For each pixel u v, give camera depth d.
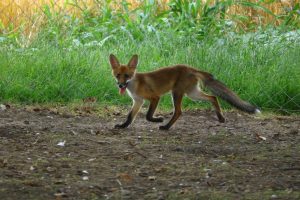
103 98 14.63
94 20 19.98
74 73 15.08
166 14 20.20
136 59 11.54
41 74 14.97
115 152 9.71
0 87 14.42
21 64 15.20
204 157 9.56
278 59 15.72
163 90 11.68
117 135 11.09
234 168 8.88
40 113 13.06
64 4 20.38
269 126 12.35
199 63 15.38
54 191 7.62
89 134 11.11
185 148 10.12
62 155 9.45
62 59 15.41
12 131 11.07
